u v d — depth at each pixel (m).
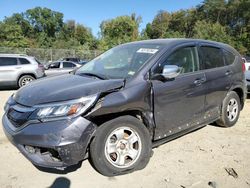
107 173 3.70
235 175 3.84
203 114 4.88
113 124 3.66
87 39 78.38
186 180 3.71
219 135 5.28
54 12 81.56
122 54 4.72
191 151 4.57
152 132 4.11
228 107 5.52
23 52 34.50
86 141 3.43
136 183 3.63
